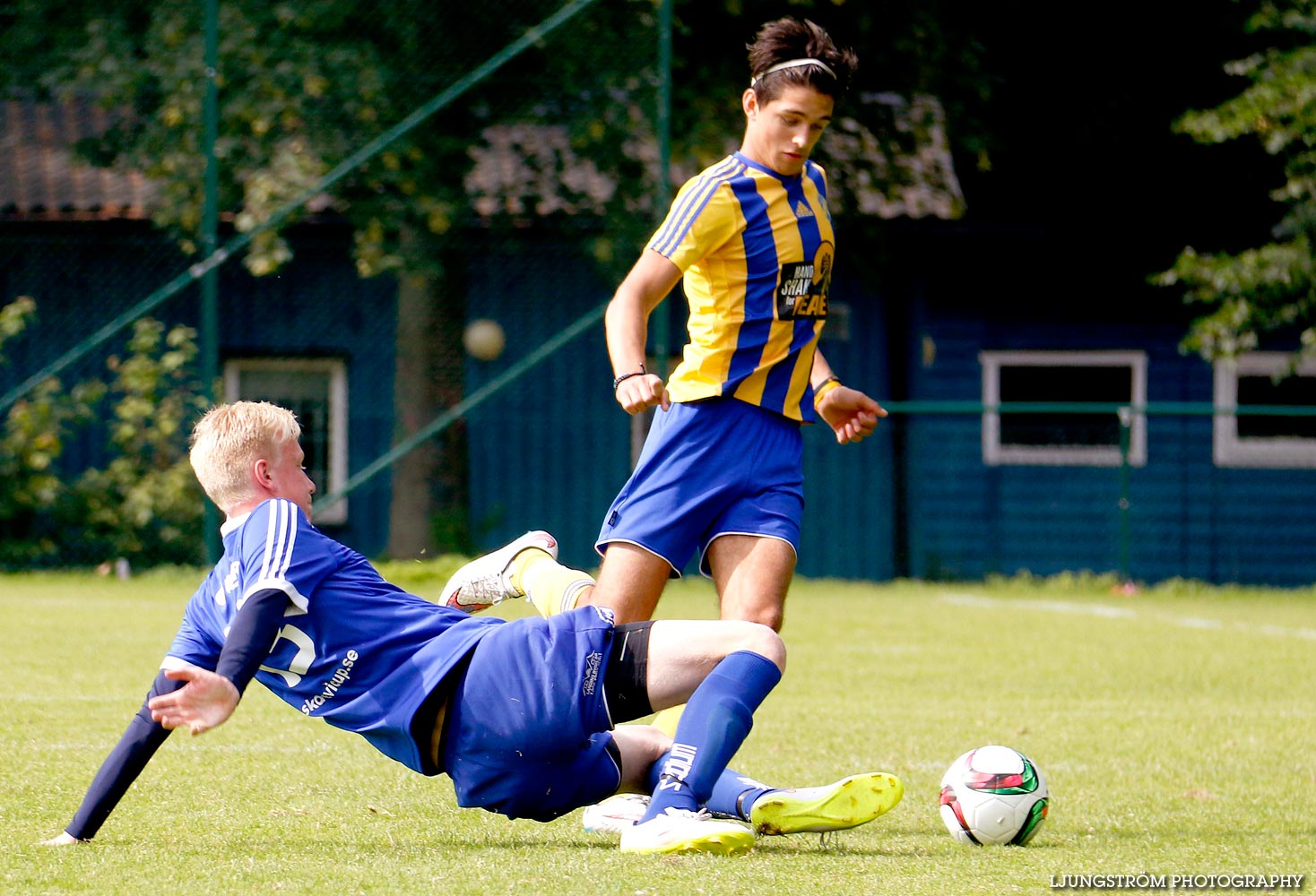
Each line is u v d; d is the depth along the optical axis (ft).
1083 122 202.69
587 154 153.07
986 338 200.85
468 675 41.32
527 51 149.69
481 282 171.73
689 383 49.93
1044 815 45.32
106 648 94.02
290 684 41.83
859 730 70.74
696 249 49.08
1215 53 199.11
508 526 180.86
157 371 151.02
